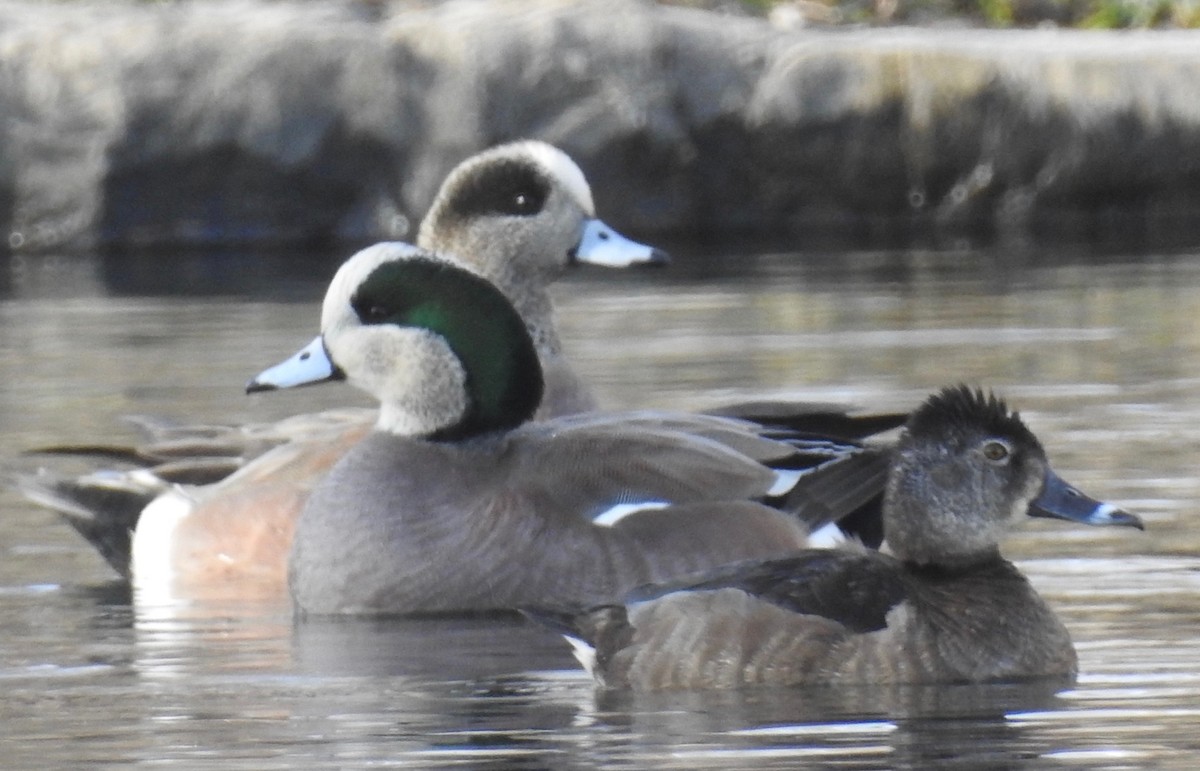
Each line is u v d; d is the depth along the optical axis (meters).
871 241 26.09
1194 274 22.50
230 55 26.14
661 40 26.31
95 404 16.69
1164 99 26.95
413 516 11.75
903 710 9.25
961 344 18.62
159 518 12.87
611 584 11.65
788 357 18.17
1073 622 10.62
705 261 24.62
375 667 10.27
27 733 9.11
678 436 12.09
